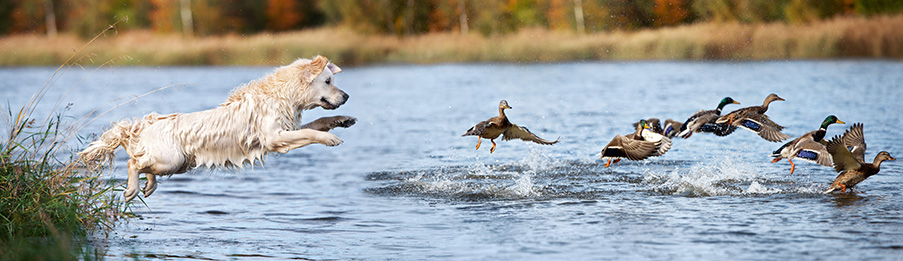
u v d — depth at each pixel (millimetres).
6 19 77750
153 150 9836
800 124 21859
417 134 21828
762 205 12172
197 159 10008
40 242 9539
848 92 29531
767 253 9461
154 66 58906
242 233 10883
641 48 54375
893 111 23656
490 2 63875
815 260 9148
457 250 9914
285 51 58344
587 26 62875
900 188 13125
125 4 73688
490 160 17219
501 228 11047
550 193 13539
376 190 14086
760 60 50594
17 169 10328
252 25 75562
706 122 13781
